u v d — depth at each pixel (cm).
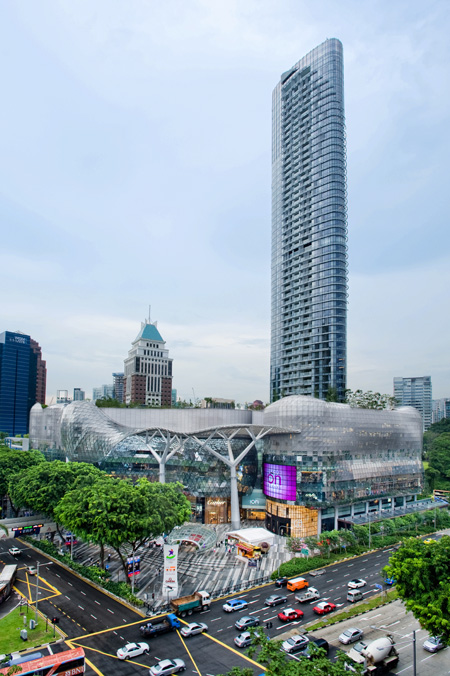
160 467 12556
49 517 10275
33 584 7800
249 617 6284
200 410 15700
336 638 5884
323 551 9750
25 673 4444
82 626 6228
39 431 17850
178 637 5944
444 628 4709
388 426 14400
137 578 8200
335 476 12019
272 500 12256
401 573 5328
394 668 5316
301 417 11950
